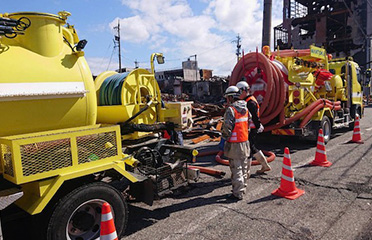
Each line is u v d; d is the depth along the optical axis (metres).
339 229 3.80
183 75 54.94
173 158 5.15
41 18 3.47
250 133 5.97
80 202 3.19
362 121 15.20
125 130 4.70
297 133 8.65
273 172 6.47
